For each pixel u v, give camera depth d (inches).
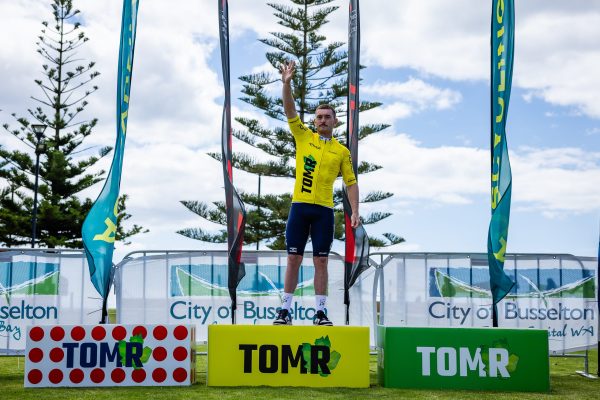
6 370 272.1
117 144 245.1
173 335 204.8
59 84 1076.5
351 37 277.7
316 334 201.9
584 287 295.7
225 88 254.5
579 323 294.0
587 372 278.2
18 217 1014.4
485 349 203.8
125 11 251.6
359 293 300.4
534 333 204.5
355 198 220.7
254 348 201.3
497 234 240.5
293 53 869.2
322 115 217.2
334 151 217.6
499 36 249.8
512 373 203.3
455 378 203.0
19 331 281.3
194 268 299.3
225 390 191.5
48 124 1071.0
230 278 247.8
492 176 245.1
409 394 187.6
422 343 203.6
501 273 237.8
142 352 203.8
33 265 285.7
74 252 289.7
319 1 869.8
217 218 867.4
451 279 300.2
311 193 214.2
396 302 298.5
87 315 287.9
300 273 301.4
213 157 863.1
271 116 872.9
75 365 202.5
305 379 200.8
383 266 300.2
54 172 1029.2
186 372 203.6
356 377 201.3
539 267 296.7
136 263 296.8
